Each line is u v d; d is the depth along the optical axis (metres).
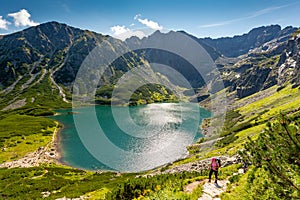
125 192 19.61
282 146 8.18
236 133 89.94
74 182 49.81
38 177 54.81
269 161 8.44
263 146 8.73
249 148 9.41
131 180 20.47
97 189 38.19
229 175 23.97
